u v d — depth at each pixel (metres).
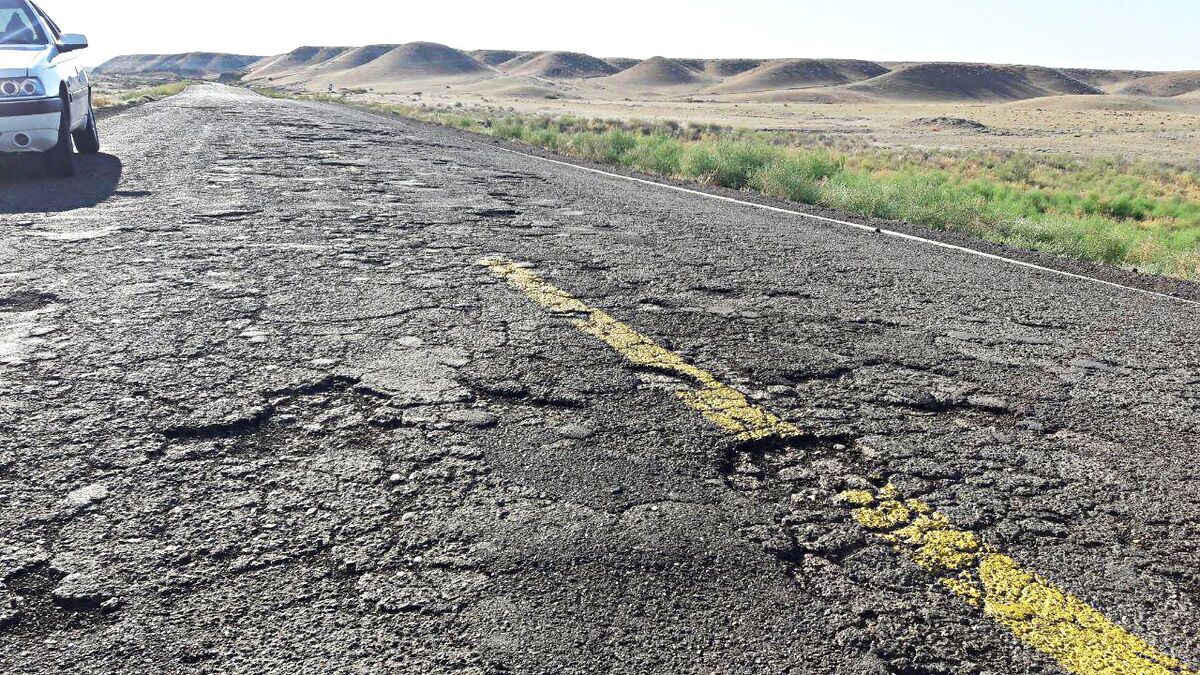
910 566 1.98
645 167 14.12
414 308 4.04
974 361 3.63
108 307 3.87
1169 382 3.46
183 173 8.48
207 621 1.70
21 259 4.73
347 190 7.88
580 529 2.08
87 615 1.71
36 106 7.35
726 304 4.40
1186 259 9.20
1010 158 32.75
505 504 2.19
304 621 1.71
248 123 15.34
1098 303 4.93
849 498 2.31
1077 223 12.37
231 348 3.36
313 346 3.42
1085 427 2.91
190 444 2.49
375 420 2.71
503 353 3.42
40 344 3.34
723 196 9.39
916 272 5.54
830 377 3.32
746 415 2.86
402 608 1.76
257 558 1.92
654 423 2.76
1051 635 1.75
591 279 4.81
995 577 1.95
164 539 1.98
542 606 1.77
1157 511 2.32
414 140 14.36
